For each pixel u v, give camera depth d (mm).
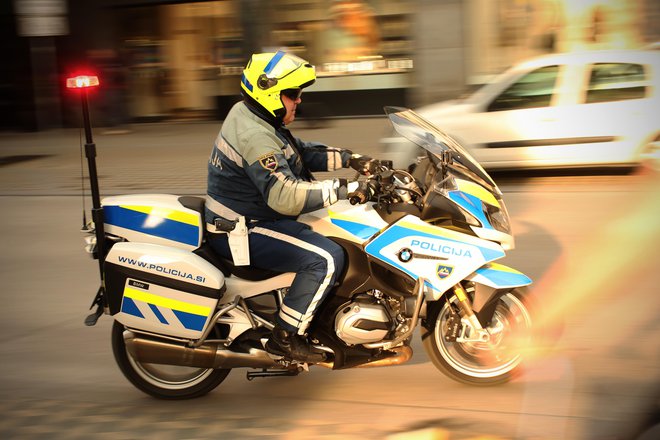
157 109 24391
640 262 8031
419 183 5254
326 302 5109
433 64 20781
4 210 12344
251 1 22547
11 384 5773
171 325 5133
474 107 12477
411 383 5508
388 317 5102
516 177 12641
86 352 6367
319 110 20344
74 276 8602
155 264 5086
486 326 5156
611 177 12125
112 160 17188
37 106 23656
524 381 5387
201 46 23656
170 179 14312
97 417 5199
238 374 5852
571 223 9648
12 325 7078
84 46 23672
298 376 5758
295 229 5066
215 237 5199
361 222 5066
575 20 20016
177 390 5422
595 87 12008
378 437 4723
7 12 23469
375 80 22141
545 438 4543
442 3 20328
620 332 6215
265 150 4820
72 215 11789
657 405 4203
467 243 5020
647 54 12023
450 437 4668
